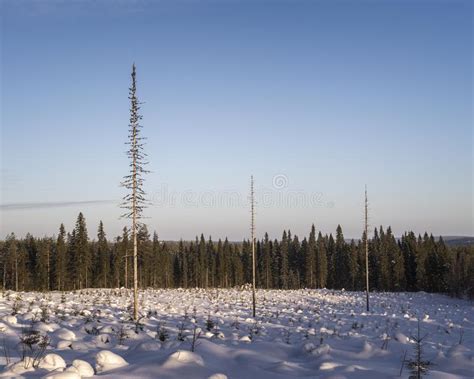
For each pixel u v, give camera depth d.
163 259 90.44
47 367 7.88
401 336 16.27
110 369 8.24
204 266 97.25
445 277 73.94
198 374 7.88
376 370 9.69
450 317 32.34
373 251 86.12
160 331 15.38
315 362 10.54
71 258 75.06
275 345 13.02
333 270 93.31
